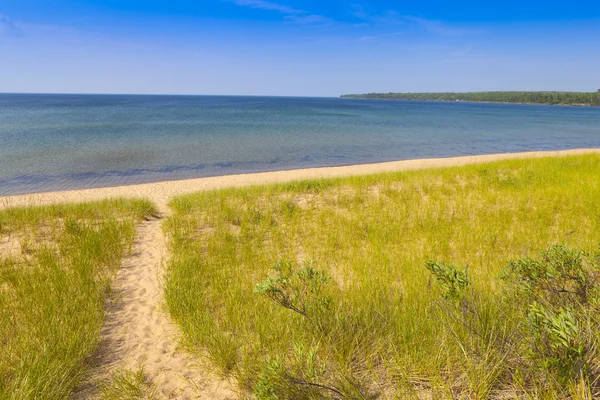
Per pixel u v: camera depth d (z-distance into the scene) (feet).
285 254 21.79
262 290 12.03
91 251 22.04
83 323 13.97
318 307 13.02
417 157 95.14
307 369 9.53
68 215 31.40
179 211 33.96
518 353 9.32
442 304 12.54
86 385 11.02
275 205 35.09
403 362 10.18
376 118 261.03
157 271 20.70
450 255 20.01
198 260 20.57
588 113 444.96
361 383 9.85
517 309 11.77
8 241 25.29
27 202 45.78
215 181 62.54
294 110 368.27
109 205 36.50
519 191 35.29
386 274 17.61
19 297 16.01
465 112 393.70
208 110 336.08
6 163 78.28
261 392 8.78
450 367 9.63
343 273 18.43
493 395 8.70
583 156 61.46
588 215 26.53
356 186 43.47
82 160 83.61
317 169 75.46
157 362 12.30
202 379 11.32
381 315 12.66
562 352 8.23
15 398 9.55
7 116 218.38
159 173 73.05
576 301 10.53
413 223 26.45
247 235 25.96
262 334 12.52
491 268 17.42
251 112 313.73
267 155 95.96
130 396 10.35
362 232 25.52
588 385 7.39
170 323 14.98
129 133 136.67
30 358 11.27
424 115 316.60
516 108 597.11
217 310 15.29
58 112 268.82
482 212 28.22
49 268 19.24
